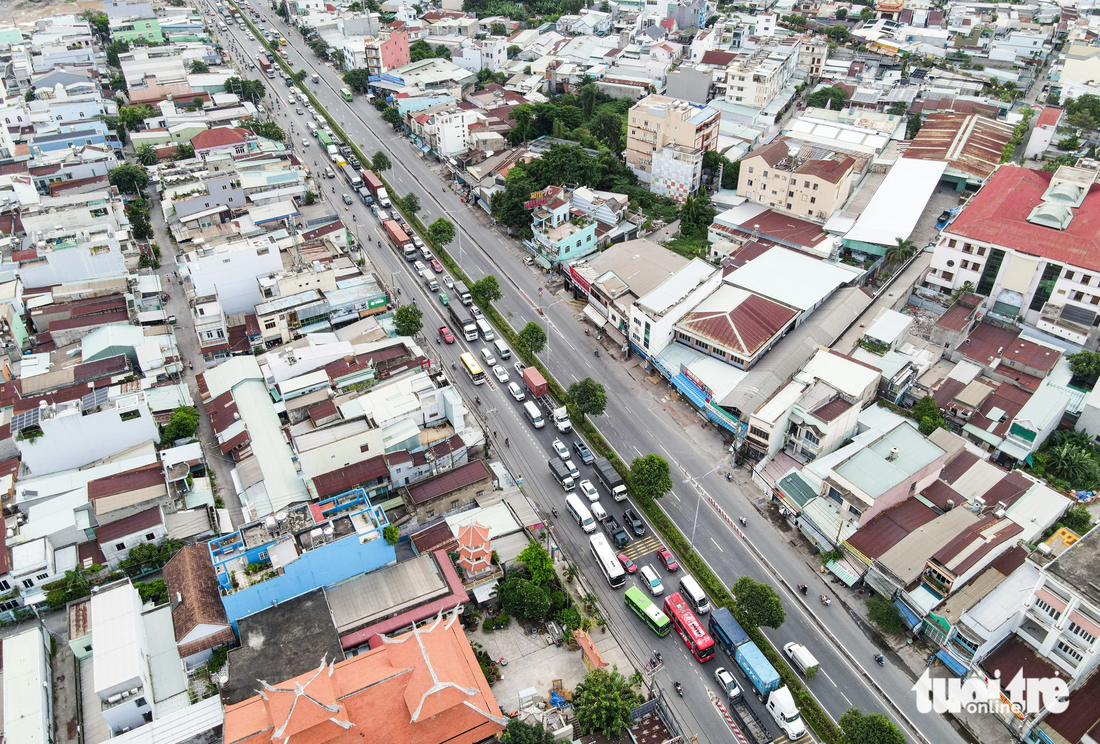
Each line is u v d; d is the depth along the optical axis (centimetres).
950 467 11512
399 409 11925
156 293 15775
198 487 11500
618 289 15025
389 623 9306
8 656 8806
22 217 16938
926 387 13100
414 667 8250
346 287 15525
